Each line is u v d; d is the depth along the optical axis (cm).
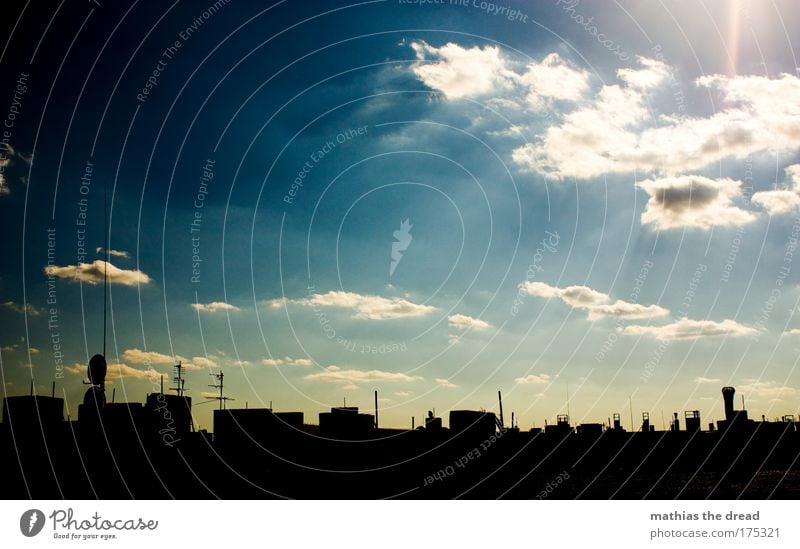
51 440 2150
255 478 2302
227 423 2366
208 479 2267
